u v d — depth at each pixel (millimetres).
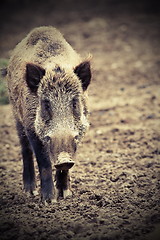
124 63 44156
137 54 47250
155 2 72438
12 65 19094
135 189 17953
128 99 33375
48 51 17328
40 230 14805
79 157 22938
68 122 14648
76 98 15234
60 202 17172
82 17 66562
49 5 78688
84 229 14781
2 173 21500
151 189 17844
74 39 54625
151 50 48531
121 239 13859
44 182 16953
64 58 17062
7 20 69500
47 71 15648
